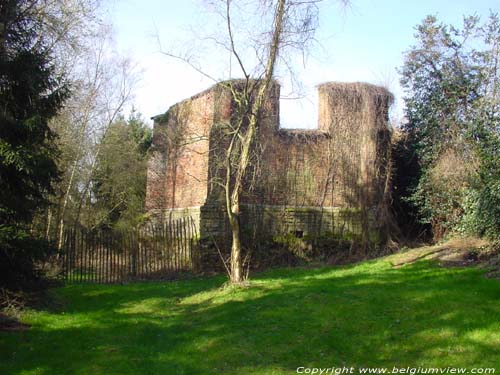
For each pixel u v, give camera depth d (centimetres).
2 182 1053
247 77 1347
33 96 1130
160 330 1007
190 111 2214
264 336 912
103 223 2702
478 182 1658
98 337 938
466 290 1071
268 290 1276
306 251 1959
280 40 1331
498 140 1622
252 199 1947
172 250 1820
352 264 1734
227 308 1140
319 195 2042
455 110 1945
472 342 794
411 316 947
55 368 761
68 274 1656
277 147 1998
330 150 2067
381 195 2009
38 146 1146
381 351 802
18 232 1023
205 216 1878
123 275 1727
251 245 1888
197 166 2069
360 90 2059
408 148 2097
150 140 3225
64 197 2108
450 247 1627
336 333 898
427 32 2062
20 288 1101
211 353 840
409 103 2100
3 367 749
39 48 1284
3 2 1088
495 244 1459
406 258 1616
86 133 2308
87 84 2227
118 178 2741
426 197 1930
